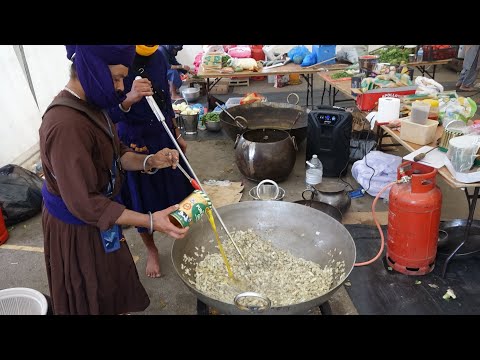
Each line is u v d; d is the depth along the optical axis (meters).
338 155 3.68
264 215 2.16
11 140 3.92
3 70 3.80
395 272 2.53
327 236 2.01
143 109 2.18
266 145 3.48
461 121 2.49
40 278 2.69
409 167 2.38
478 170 2.17
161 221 1.54
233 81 6.84
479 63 5.84
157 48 2.20
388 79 3.47
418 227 2.34
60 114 1.38
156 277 2.62
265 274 1.94
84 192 1.40
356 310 2.28
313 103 5.74
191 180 1.82
